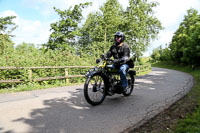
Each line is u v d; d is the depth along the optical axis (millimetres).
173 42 44031
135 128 3080
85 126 3111
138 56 32000
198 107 4293
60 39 24406
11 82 6742
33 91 6367
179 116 3699
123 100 5133
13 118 3400
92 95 4953
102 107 4336
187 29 38969
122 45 4973
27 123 3160
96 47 27438
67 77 8711
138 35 30312
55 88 7207
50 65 8672
